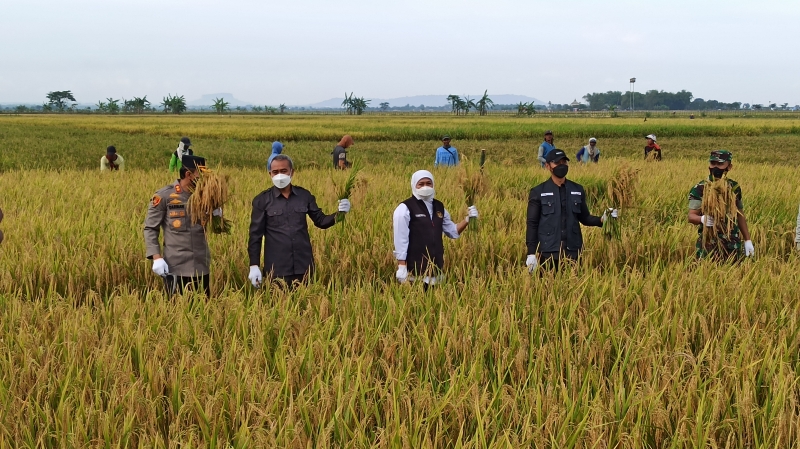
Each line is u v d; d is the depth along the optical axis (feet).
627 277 19.94
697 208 24.22
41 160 90.94
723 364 13.19
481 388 12.85
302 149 117.80
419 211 20.81
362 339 14.96
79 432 11.08
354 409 12.24
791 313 16.84
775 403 11.75
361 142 149.79
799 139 152.46
